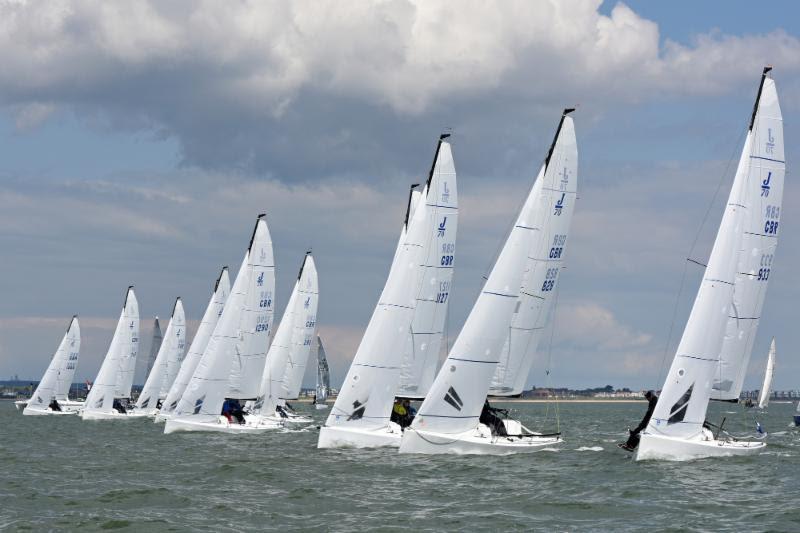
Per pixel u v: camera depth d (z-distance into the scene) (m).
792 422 110.12
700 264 40.47
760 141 41.06
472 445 40.81
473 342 40.38
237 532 26.14
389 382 43.62
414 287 44.16
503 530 26.19
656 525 26.62
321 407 138.00
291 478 36.19
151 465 42.53
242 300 63.38
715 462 38.72
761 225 41.47
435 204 45.50
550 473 36.41
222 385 62.72
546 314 44.12
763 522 26.88
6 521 27.83
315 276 80.62
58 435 66.50
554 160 43.88
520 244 41.06
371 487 33.59
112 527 26.95
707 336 38.53
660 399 38.75
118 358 90.38
